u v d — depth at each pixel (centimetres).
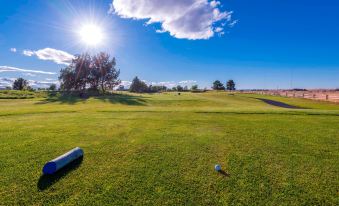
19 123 1301
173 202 505
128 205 493
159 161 717
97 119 1461
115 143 898
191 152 801
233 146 871
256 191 549
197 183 584
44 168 613
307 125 1267
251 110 1905
